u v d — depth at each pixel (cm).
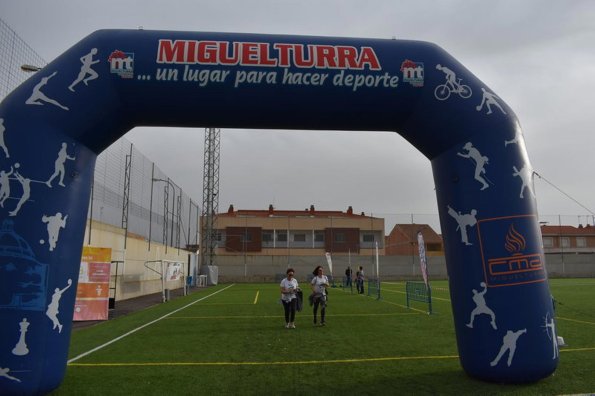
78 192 639
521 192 670
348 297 2391
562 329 1132
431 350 888
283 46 684
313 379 672
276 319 1425
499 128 683
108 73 650
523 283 643
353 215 6706
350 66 681
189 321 1391
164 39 669
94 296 1413
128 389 624
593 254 4975
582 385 624
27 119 612
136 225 2536
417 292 1928
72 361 802
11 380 561
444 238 712
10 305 571
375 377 681
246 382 657
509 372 625
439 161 718
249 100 677
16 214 589
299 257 4834
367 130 743
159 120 695
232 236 5703
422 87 691
